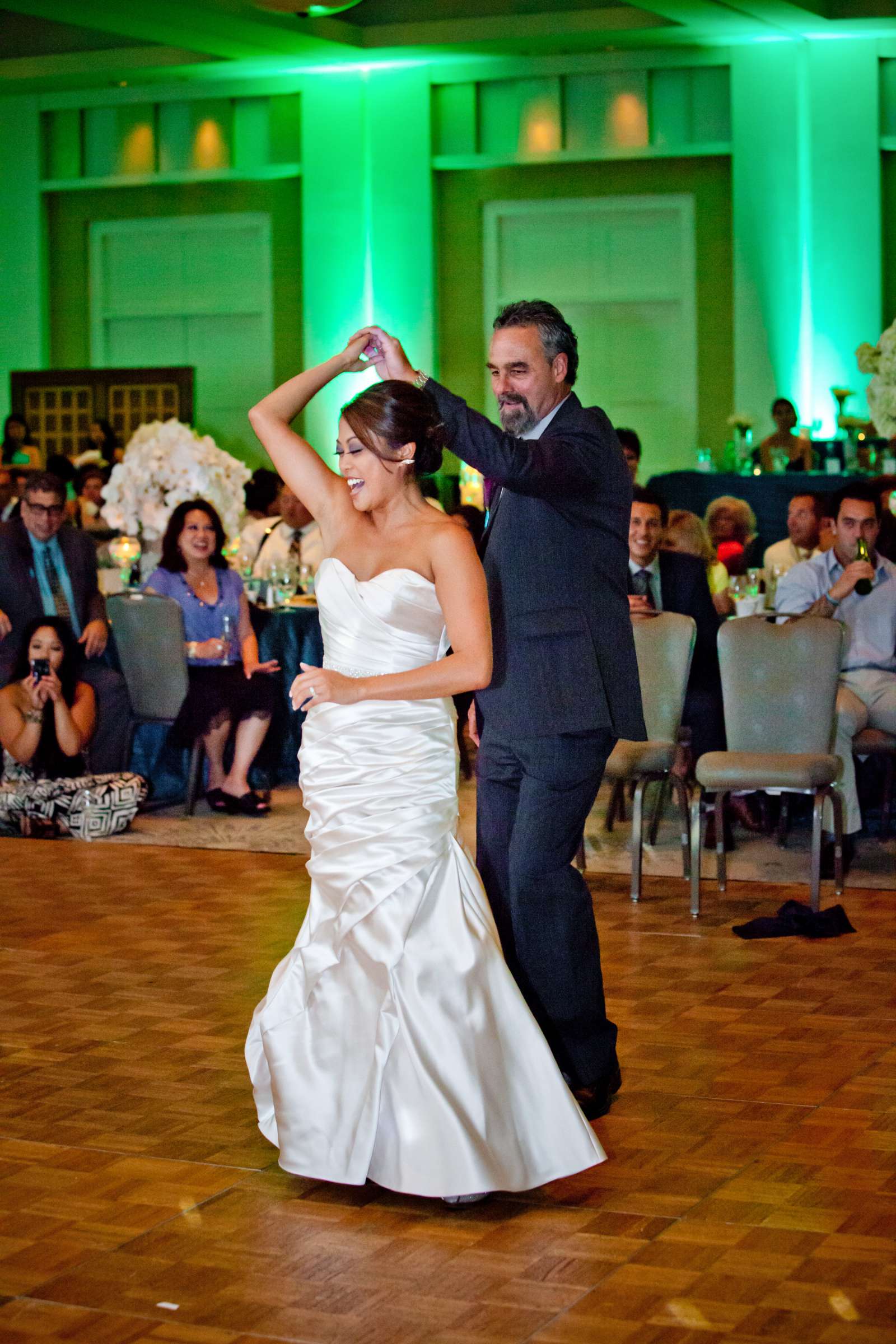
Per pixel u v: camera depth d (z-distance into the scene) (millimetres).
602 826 6578
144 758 7508
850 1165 3039
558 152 14992
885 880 5531
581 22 13828
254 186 15977
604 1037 3314
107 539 11383
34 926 4977
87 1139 3211
